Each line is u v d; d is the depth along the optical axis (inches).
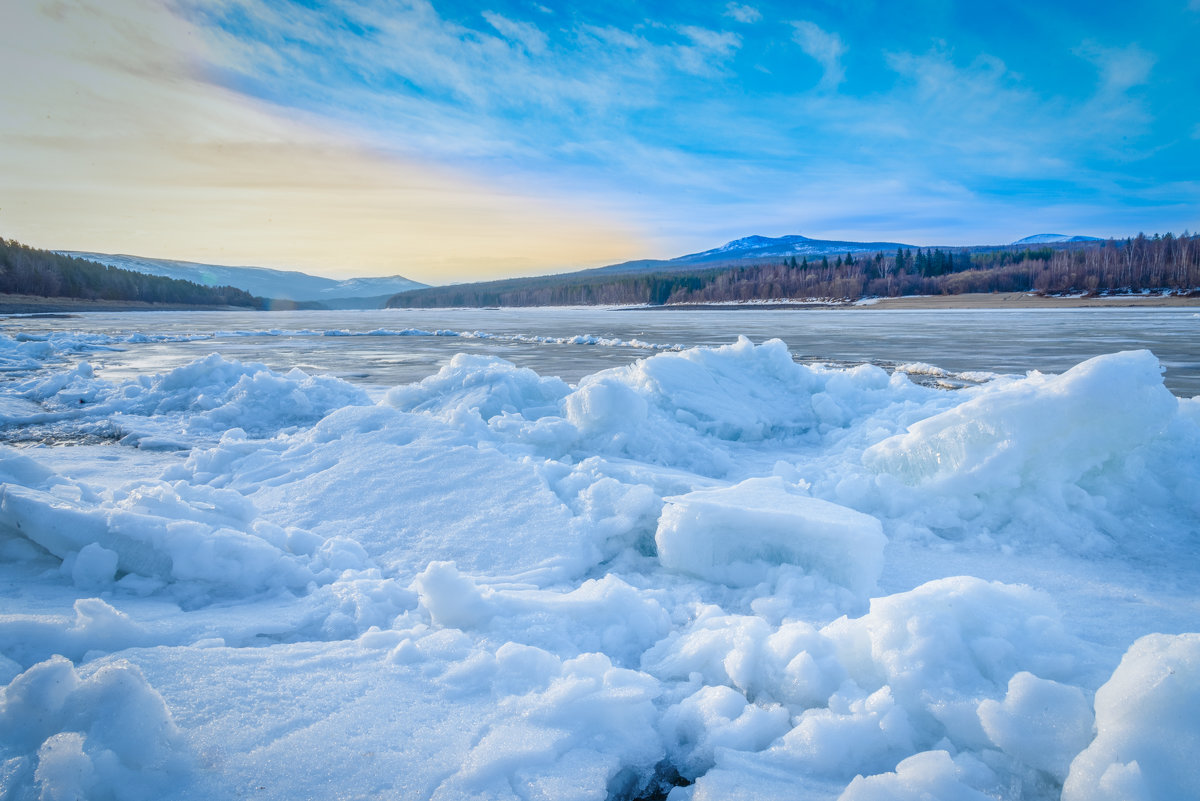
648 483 182.1
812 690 85.6
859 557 125.4
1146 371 168.6
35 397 405.1
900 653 83.0
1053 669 80.0
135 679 71.6
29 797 61.7
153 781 65.2
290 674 87.4
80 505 132.6
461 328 1582.2
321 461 199.5
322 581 130.4
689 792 73.8
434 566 108.6
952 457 176.9
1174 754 60.7
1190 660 64.7
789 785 71.6
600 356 754.2
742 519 135.8
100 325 1654.8
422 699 82.8
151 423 322.0
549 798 67.1
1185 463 170.7
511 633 105.6
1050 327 1164.5
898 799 63.4
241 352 847.7
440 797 65.7
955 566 149.3
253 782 66.3
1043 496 168.9
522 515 158.6
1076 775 63.2
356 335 1258.6
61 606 107.7
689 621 119.0
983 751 73.1
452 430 214.1
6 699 69.9
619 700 81.1
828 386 305.6
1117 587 135.3
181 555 121.0
